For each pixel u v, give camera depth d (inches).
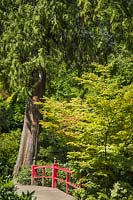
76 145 530.3
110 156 511.5
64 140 582.6
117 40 837.8
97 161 513.0
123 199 512.1
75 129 555.8
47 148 944.3
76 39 829.2
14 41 784.9
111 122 502.9
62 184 731.4
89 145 507.5
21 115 1154.0
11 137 999.0
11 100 1155.3
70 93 1055.0
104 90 517.0
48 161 921.5
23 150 903.7
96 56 842.8
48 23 799.7
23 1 828.6
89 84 544.7
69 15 799.7
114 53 854.5
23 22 792.9
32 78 802.2
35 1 836.6
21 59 800.3
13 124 1154.7
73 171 565.6
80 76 848.9
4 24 808.3
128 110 497.4
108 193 531.5
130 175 536.7
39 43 793.6
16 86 780.0
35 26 781.9
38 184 796.6
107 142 514.3
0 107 1143.0
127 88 508.1
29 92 803.4
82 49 834.2
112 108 493.4
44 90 879.1
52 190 685.3
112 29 813.9
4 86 834.8
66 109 575.5
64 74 890.7
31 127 898.1
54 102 588.7
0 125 1119.0
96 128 505.7
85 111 529.3
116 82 541.0
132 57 841.5
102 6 800.3
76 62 840.9
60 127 585.6
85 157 518.6
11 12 808.3
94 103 498.9
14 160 949.8
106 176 519.5
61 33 809.5
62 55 810.8
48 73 796.0
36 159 902.4
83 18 823.7
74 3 821.9
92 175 540.1
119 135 506.0
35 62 775.7
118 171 526.6
